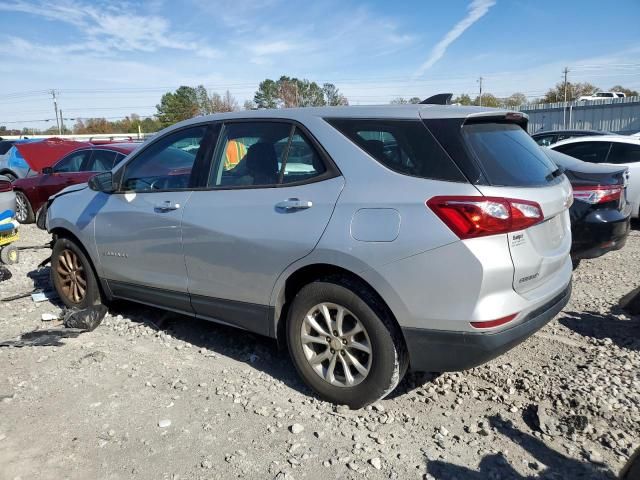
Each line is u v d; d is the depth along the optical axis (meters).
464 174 2.86
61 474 2.79
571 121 32.41
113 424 3.24
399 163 3.05
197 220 3.82
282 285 3.43
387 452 2.91
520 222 2.85
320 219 3.20
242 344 4.39
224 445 3.01
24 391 3.67
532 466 2.77
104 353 4.27
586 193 5.33
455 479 2.68
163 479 2.74
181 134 4.21
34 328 4.91
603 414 3.19
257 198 3.54
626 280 5.89
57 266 5.25
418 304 2.92
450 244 2.80
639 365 3.80
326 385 3.37
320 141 3.35
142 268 4.34
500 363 3.91
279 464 2.83
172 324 4.88
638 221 9.50
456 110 3.11
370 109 3.32
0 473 2.80
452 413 3.29
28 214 10.98
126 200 4.41
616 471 2.71
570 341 4.26
